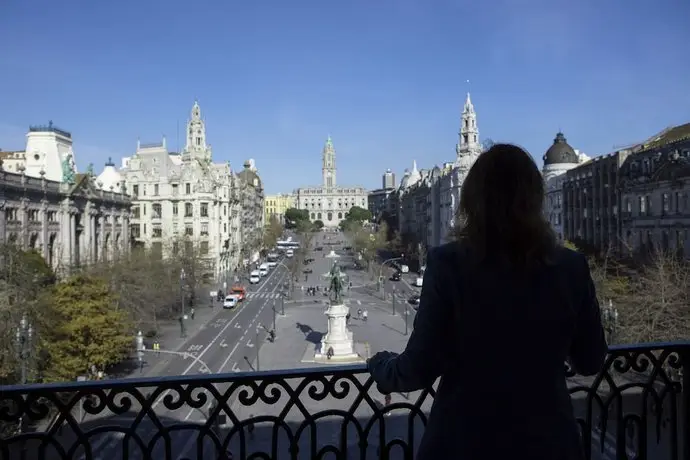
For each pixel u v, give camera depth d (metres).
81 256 99.25
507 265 4.73
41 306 49.75
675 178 66.38
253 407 31.14
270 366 60.84
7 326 41.94
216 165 173.38
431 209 185.75
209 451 22.56
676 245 66.12
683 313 43.31
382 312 95.50
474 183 4.96
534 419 4.74
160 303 86.25
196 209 146.88
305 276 148.12
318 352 66.19
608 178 84.81
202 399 7.11
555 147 117.12
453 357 4.98
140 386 6.91
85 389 6.84
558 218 108.19
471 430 4.80
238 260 175.25
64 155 116.19
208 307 104.25
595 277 56.59
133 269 84.00
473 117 151.50
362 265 175.62
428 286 4.93
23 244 77.06
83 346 50.97
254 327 83.88
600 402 8.15
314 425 7.32
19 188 80.06
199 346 71.12
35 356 44.16
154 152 151.12
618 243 80.31
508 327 4.71
